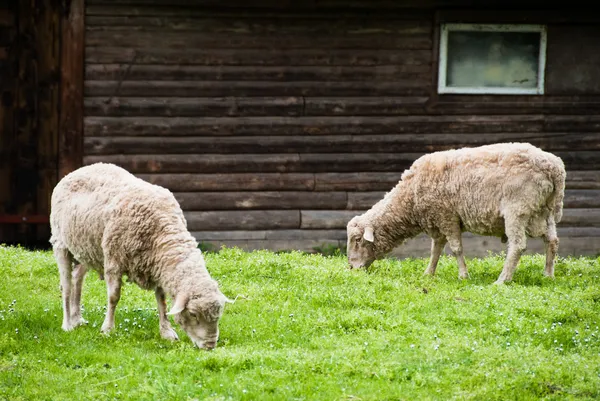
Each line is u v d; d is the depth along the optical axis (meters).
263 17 16.44
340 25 16.61
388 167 16.83
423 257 16.69
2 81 17.16
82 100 16.22
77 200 10.16
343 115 16.73
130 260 9.86
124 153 16.41
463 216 12.90
